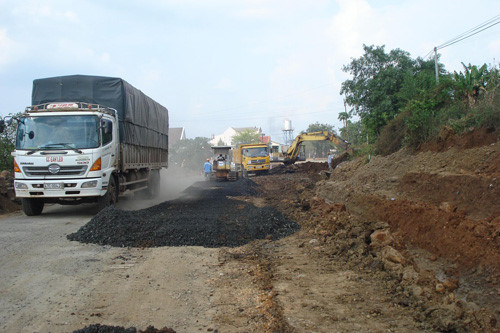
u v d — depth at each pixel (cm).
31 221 1111
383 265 652
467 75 1269
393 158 1420
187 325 452
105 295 539
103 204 1200
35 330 427
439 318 446
